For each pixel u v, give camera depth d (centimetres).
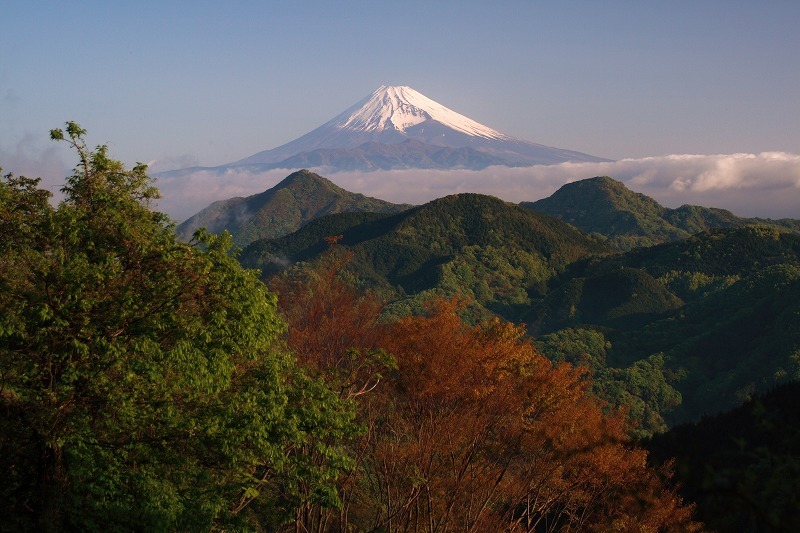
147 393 1581
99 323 1507
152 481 1523
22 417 1434
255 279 1825
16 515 1441
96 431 1534
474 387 2117
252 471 1680
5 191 1582
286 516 1683
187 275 1639
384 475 2125
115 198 1664
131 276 1616
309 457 1758
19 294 1482
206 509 1512
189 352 1570
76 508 1477
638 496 1919
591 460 2066
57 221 1551
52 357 1498
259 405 1636
